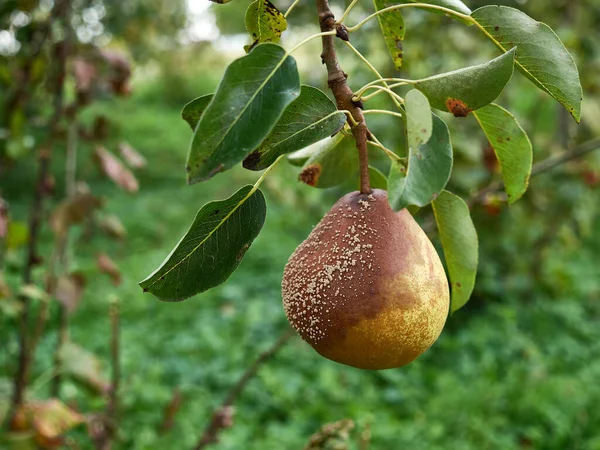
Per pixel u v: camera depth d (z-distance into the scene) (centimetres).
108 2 118
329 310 29
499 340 143
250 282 187
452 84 28
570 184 137
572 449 112
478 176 113
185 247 28
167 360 142
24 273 77
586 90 136
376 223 30
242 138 23
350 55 124
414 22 123
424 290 30
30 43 83
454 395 121
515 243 150
